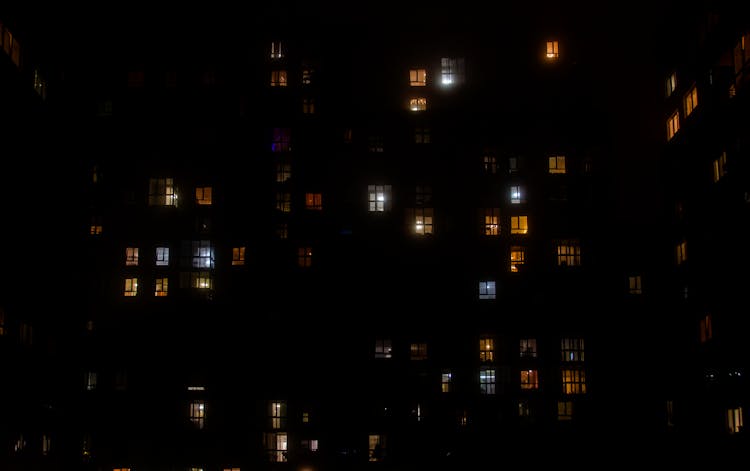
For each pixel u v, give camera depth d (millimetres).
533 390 79438
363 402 80125
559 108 85750
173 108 84188
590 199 83375
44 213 70562
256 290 82250
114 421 77750
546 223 83188
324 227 83938
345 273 83312
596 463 77562
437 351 81062
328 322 82188
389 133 86188
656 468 76500
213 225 82688
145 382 78688
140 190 82750
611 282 82000
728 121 62844
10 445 61188
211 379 79562
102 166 83250
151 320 80000
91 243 81375
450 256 83250
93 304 80188
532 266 82312
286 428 79250
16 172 64250
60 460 73688
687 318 70625
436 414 79500
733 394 61750
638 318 82250
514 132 85750
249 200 83938
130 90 84375
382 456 78688
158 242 81750
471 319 81562
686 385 70625
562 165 84750
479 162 85125
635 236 85375
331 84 86938
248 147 85062
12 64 61969
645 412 79188
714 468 64750
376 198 85125
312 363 81000
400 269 83188
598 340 80438
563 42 87250
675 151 73625
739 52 61469
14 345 62438
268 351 81188
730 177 62281
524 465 77688
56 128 73938
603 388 79500
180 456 77812
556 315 81062
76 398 77812
